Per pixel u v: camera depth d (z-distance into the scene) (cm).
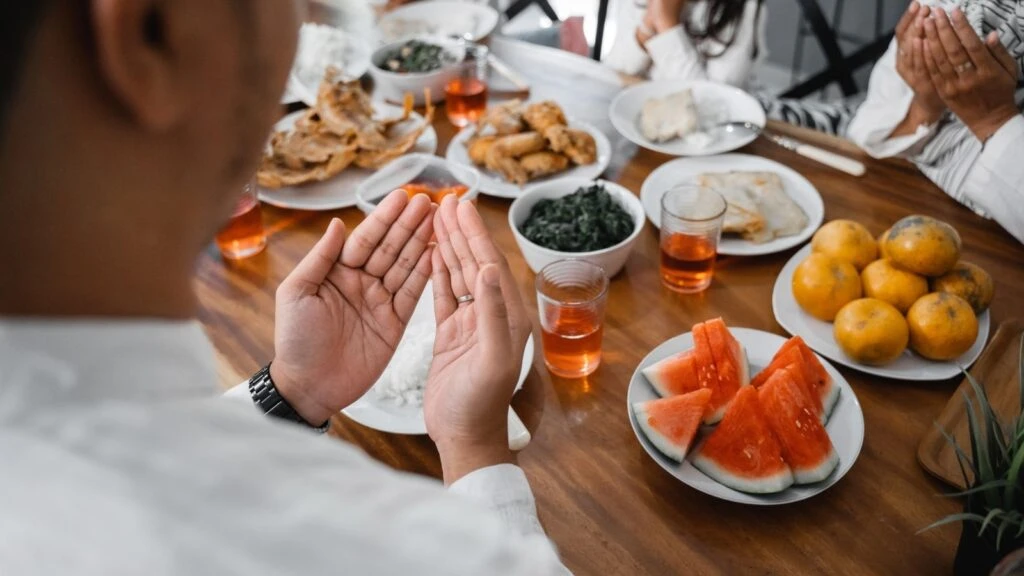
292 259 132
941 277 108
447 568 39
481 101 169
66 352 35
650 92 171
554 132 147
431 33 204
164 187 36
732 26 207
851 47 337
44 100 31
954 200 138
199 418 38
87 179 34
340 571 37
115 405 36
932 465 90
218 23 34
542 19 390
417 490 42
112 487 34
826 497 89
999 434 75
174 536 34
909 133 150
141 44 32
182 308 41
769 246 127
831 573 81
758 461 87
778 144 155
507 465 74
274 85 39
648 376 100
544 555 48
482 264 86
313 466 40
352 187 149
